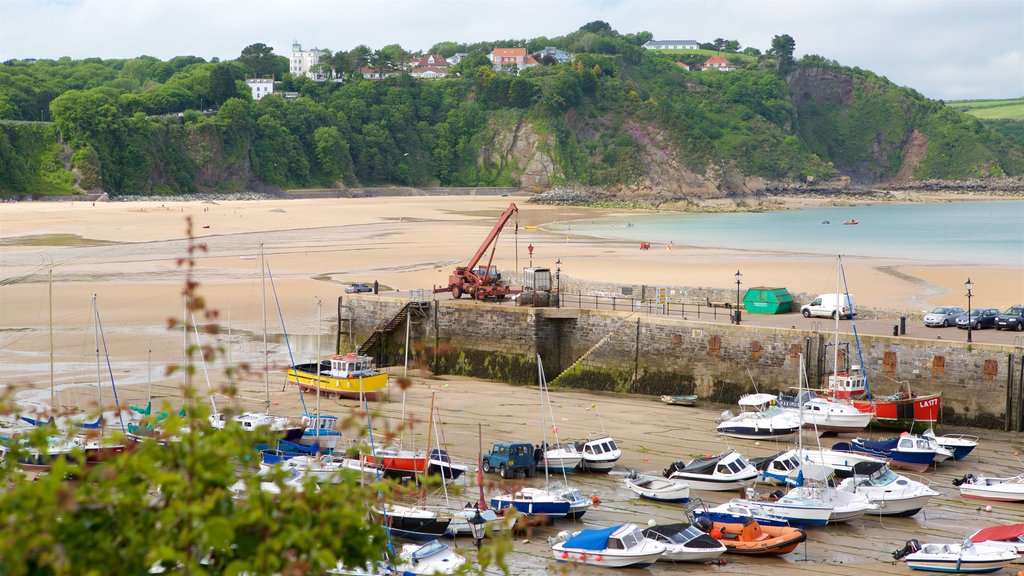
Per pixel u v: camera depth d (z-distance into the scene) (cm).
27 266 12781
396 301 8112
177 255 14238
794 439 5616
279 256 14275
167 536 1262
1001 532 3859
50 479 1217
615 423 6050
